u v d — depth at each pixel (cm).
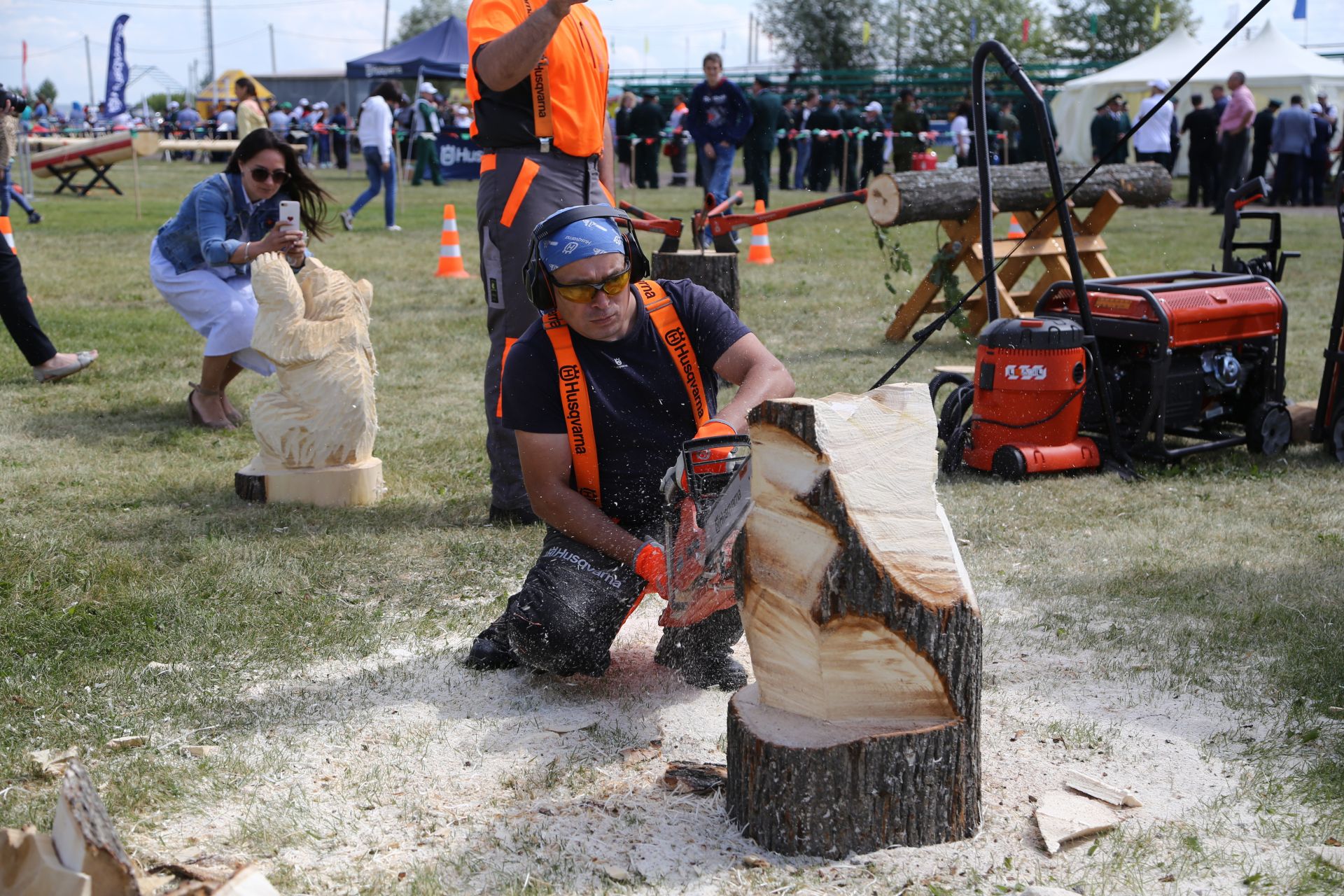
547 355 286
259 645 339
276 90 4634
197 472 525
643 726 293
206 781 261
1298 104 2036
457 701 307
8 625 344
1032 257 830
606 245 270
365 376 486
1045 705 303
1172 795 257
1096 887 221
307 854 233
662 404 290
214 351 593
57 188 2227
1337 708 294
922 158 1977
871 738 227
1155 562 414
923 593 227
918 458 228
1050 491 508
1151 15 4412
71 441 573
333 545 427
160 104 6347
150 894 196
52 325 867
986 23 4581
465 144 2783
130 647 334
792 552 231
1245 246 610
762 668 243
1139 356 549
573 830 242
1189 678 316
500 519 457
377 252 1348
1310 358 777
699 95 1516
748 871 226
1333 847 233
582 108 419
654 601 387
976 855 232
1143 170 859
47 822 240
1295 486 513
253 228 591
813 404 222
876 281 1142
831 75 3719
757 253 1286
